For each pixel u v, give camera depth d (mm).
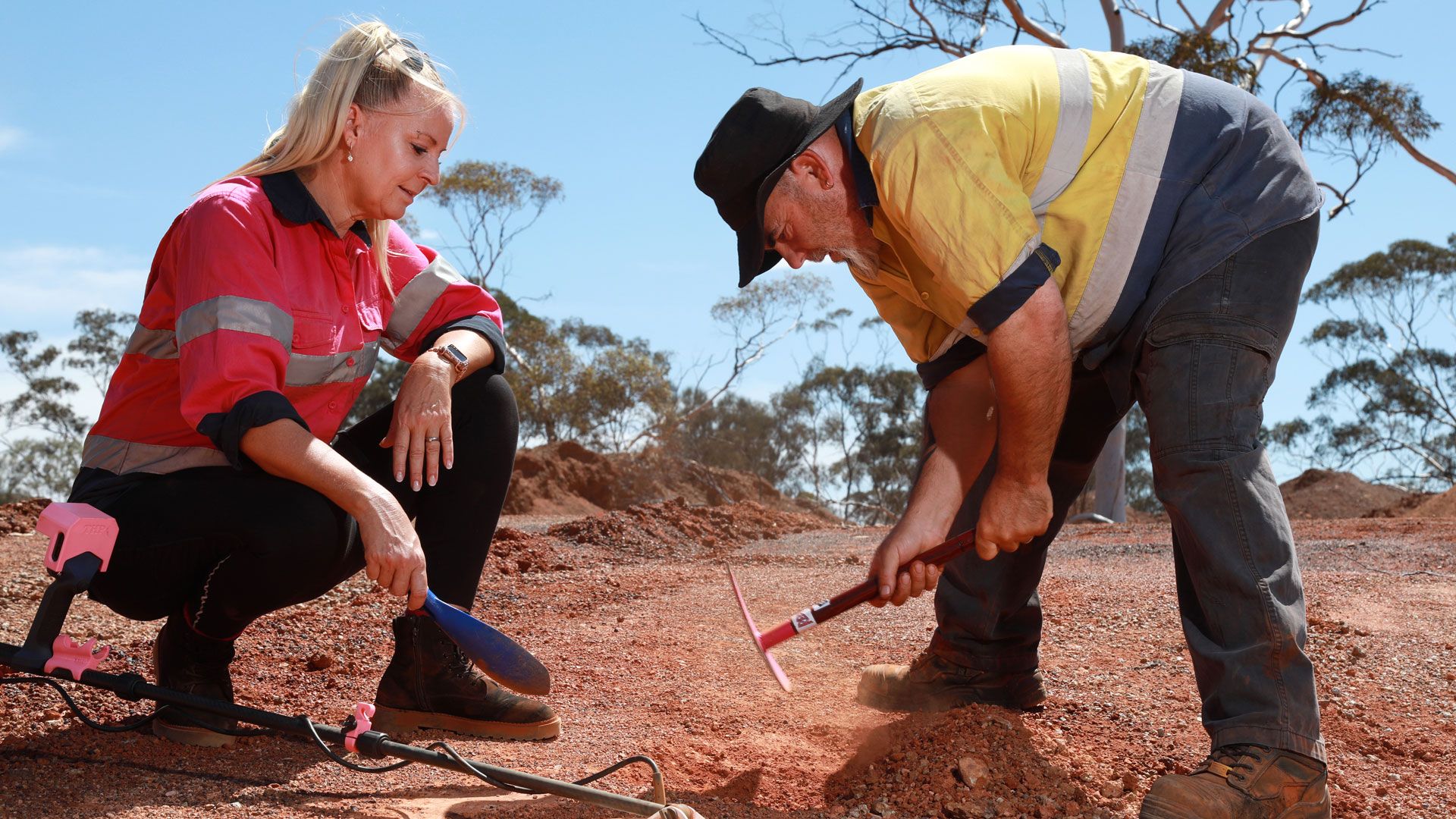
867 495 34375
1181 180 2162
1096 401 2621
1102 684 3215
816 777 2385
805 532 10211
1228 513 2082
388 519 2002
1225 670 2066
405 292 2598
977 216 2000
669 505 9320
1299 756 2008
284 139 2234
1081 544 8648
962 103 2047
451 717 2582
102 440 2270
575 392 29750
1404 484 29734
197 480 2176
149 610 2277
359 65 2201
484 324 2574
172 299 2195
